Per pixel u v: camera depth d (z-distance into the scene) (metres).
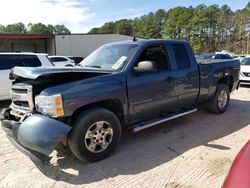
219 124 5.91
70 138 3.78
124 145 4.72
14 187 3.44
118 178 3.61
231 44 92.75
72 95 3.68
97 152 4.01
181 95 5.30
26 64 8.73
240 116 6.58
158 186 3.40
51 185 3.47
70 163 4.03
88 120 3.82
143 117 4.74
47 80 3.87
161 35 112.88
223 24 97.62
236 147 4.58
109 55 4.88
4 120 4.07
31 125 3.51
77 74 3.92
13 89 4.18
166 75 4.93
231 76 7.00
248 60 12.73
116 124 4.17
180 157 4.21
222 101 6.76
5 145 4.87
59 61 17.69
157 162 4.05
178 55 5.35
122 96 4.24
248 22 92.38
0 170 3.89
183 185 3.41
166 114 5.32
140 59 4.61
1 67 8.34
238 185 1.95
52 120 3.54
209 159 4.11
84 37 34.47
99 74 4.12
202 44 97.81
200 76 5.75
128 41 5.12
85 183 3.50
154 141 4.90
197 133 5.32
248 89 11.23
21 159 4.25
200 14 99.62
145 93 4.57
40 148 3.42
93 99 3.87
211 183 3.45
